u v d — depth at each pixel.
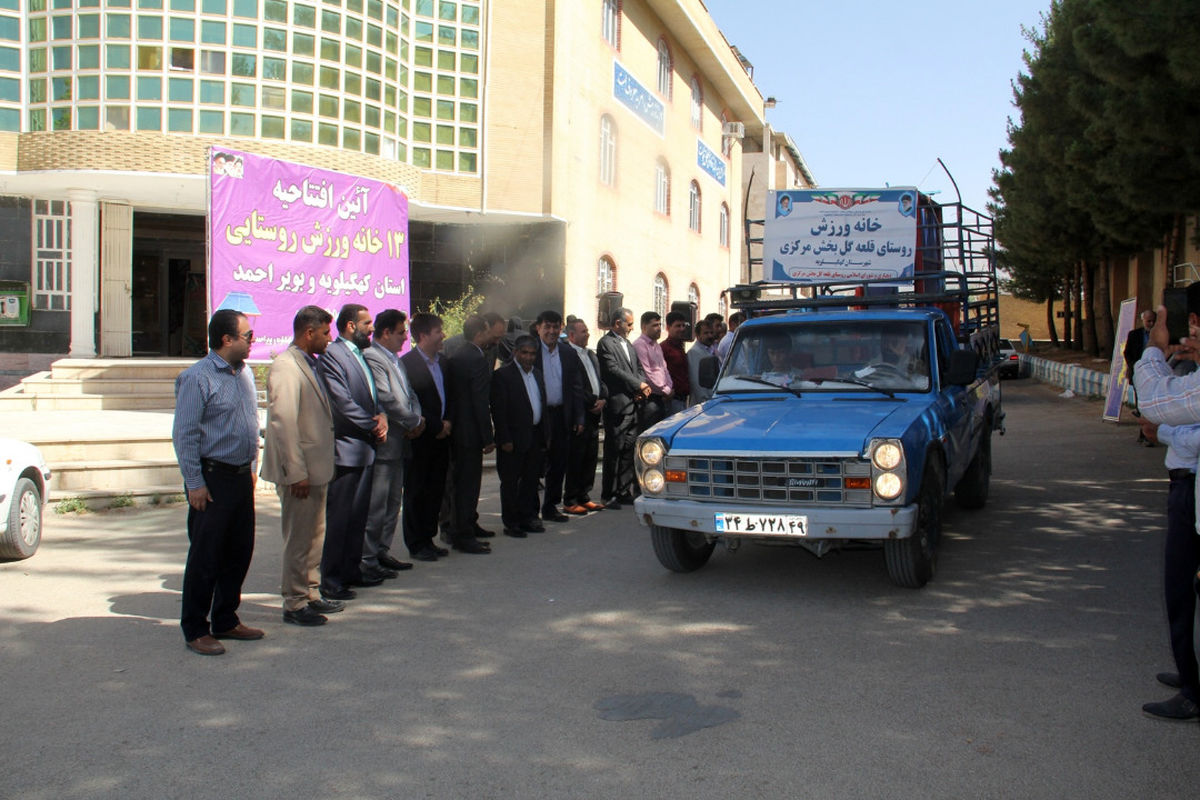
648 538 8.31
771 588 6.54
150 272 19.27
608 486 9.88
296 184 11.21
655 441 6.54
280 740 4.07
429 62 16.67
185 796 3.57
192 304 19.67
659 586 6.62
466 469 7.68
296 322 5.74
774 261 9.80
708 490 6.31
